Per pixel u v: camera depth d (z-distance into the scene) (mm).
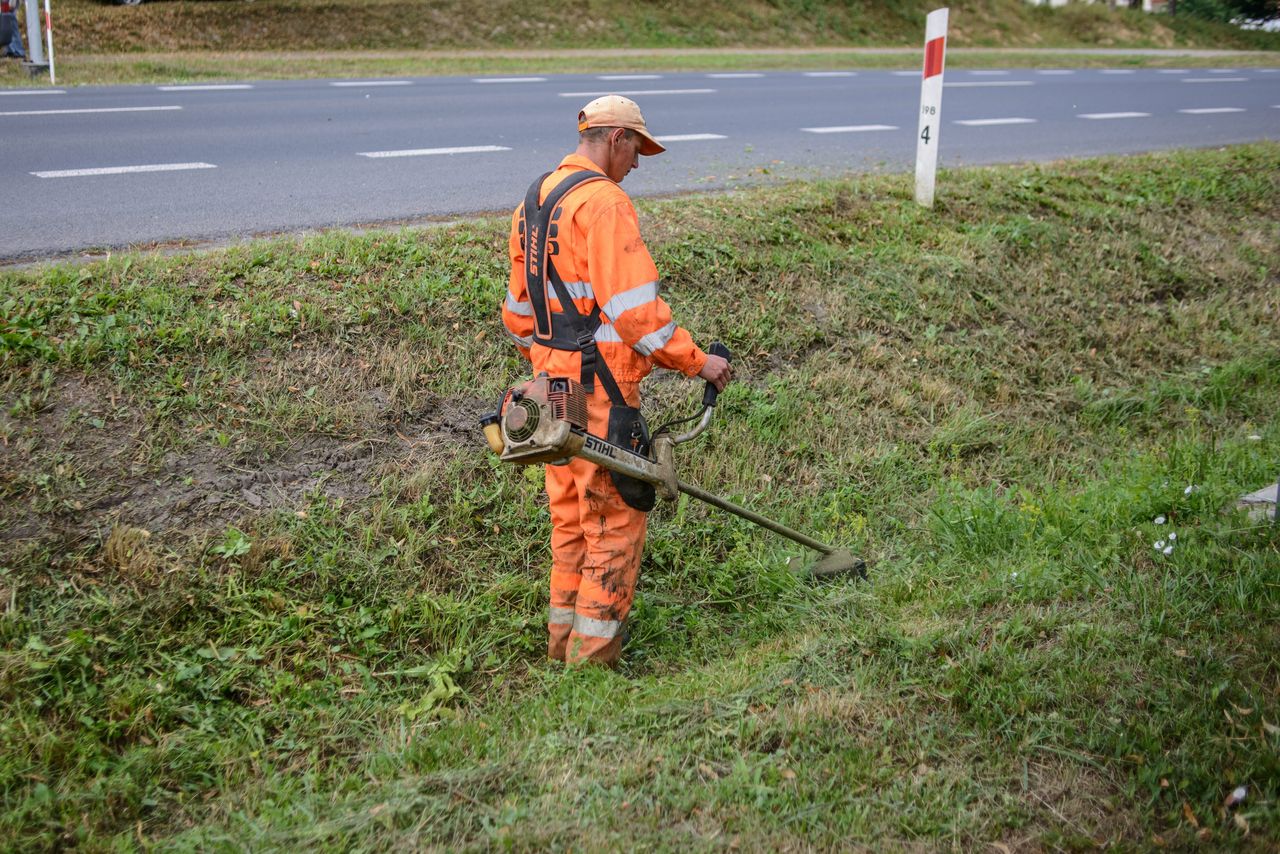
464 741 3105
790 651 3439
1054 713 2914
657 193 6996
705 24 21875
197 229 5871
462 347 4805
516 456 3020
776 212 6363
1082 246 6934
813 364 5410
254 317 4543
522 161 8188
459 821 2609
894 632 3396
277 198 6688
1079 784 2695
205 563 3666
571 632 3574
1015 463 5180
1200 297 6875
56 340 4230
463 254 5344
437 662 3574
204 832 2736
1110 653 3188
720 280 5648
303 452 4191
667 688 3295
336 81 13742
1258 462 4781
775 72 17156
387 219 6227
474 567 4008
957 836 2512
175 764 3010
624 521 3346
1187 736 2779
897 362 5617
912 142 9883
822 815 2586
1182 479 4559
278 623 3547
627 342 3090
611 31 20547
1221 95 15391
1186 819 2555
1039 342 6094
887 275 6102
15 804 2801
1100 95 14914
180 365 4316
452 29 18922
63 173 7207
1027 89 15453
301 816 2740
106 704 3156
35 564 3479
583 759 2848
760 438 4891
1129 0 32281
